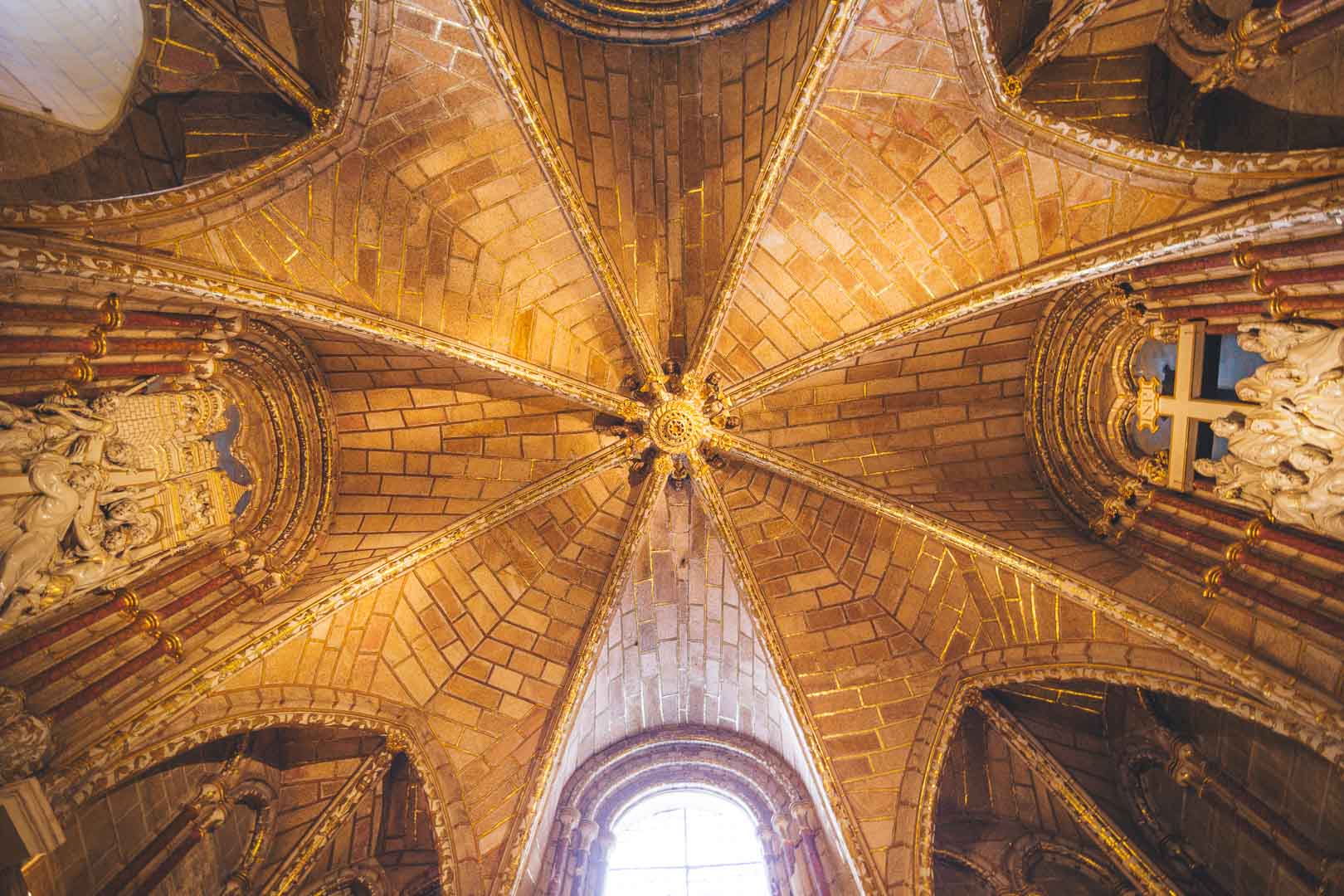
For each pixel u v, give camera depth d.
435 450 12.41
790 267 11.22
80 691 7.75
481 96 9.71
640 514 12.51
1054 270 9.50
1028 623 10.83
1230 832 9.91
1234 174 7.86
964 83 9.20
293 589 10.66
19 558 7.29
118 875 8.62
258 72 9.45
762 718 13.05
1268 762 9.45
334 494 11.86
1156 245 8.55
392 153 9.96
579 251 11.26
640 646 13.02
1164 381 10.18
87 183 8.37
